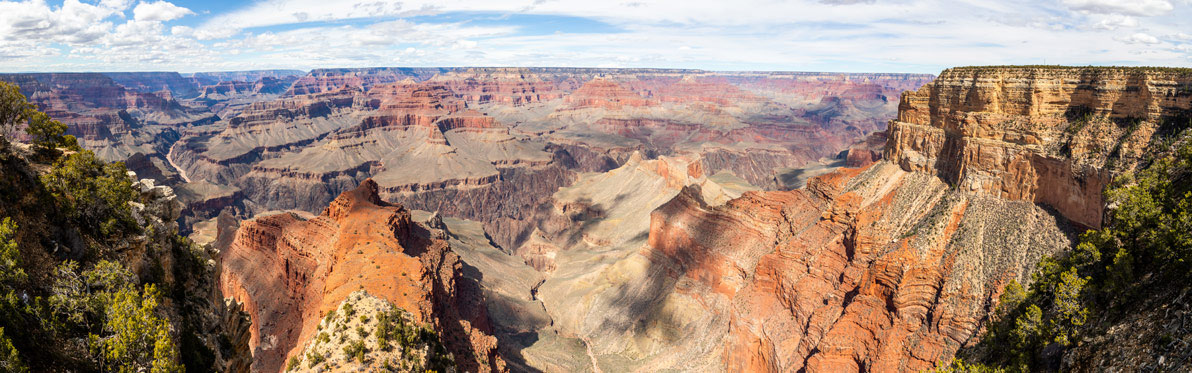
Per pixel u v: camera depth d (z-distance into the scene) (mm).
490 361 80250
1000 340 48000
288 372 51062
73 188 37906
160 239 43156
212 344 43531
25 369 26500
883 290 75062
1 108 39094
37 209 34688
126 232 39844
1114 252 42062
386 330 55094
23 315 29422
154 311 36562
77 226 36969
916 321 70812
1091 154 68562
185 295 44469
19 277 30234
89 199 38156
